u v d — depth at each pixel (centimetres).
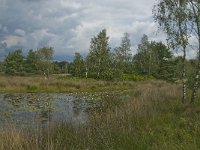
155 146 988
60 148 945
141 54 8600
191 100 1838
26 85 4191
